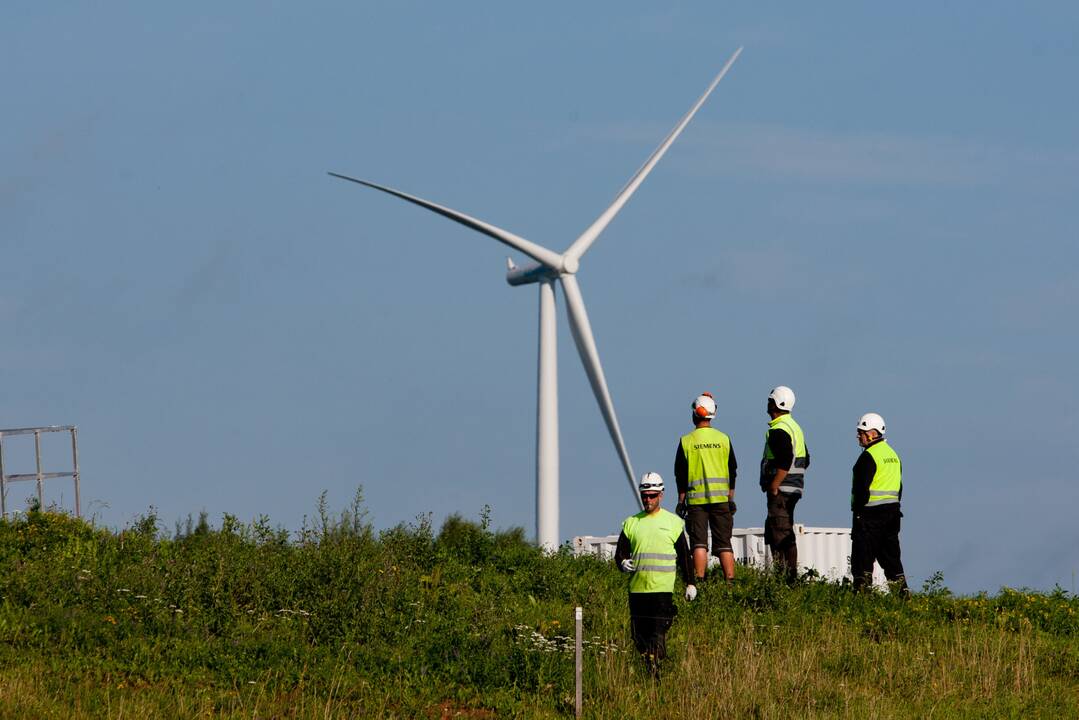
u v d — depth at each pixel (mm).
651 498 41625
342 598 45875
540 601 53562
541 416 95312
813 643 46219
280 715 37250
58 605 45000
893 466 55000
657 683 40906
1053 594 56312
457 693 39938
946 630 49500
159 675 39906
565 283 93750
